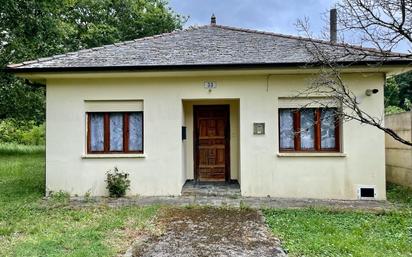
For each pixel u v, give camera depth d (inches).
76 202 316.5
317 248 187.9
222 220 252.2
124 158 348.5
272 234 217.3
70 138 349.7
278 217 258.2
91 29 917.2
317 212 274.1
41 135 1113.4
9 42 640.4
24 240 205.0
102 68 322.7
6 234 217.6
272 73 334.0
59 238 207.0
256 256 179.9
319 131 345.4
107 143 358.0
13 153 813.9
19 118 776.9
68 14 933.8
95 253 180.9
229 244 199.3
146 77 346.3
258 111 342.3
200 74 336.8
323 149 345.1
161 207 292.0
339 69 290.8
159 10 1050.1
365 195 331.9
